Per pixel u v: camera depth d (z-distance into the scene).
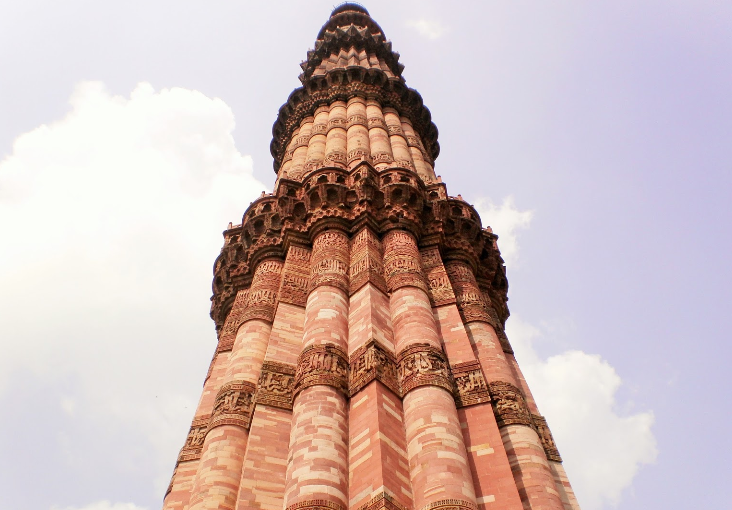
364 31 44.09
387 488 12.10
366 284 18.78
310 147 30.48
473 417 15.29
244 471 14.10
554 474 17.31
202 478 14.96
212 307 27.11
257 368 18.34
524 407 17.03
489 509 12.99
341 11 51.31
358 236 21.84
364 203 22.70
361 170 23.81
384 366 15.70
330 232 22.11
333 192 23.28
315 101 35.47
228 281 25.61
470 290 21.92
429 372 15.34
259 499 13.66
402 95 36.94
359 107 33.53
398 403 14.86
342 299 18.67
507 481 13.47
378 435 13.25
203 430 18.73
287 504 12.16
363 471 12.82
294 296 19.97
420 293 18.64
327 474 12.62
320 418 14.02
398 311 17.95
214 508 14.16
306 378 15.32
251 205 25.95
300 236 22.89
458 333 18.27
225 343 21.95
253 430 15.07
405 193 23.12
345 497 12.48
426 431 13.55
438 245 22.92
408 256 20.42
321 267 20.12
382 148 29.11
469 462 14.08
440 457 12.83
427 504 11.97
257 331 19.70
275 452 14.77
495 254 26.83
